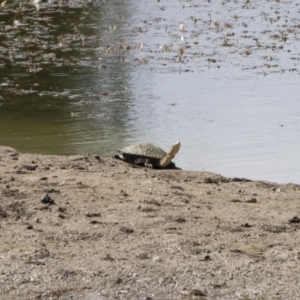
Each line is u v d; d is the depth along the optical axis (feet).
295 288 73.87
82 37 259.19
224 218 93.04
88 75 206.59
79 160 121.08
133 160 126.31
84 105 174.50
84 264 77.87
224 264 78.64
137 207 95.30
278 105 173.68
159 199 99.76
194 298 71.97
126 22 287.48
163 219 91.15
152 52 236.02
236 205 99.60
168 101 177.78
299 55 231.71
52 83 197.67
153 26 278.87
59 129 153.28
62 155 133.69
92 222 89.10
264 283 74.84
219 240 85.15
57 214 91.50
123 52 236.43
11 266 76.95
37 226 87.86
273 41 252.21
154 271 76.79
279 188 111.34
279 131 152.15
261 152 138.10
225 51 236.84
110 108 171.32
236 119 161.38
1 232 85.76
